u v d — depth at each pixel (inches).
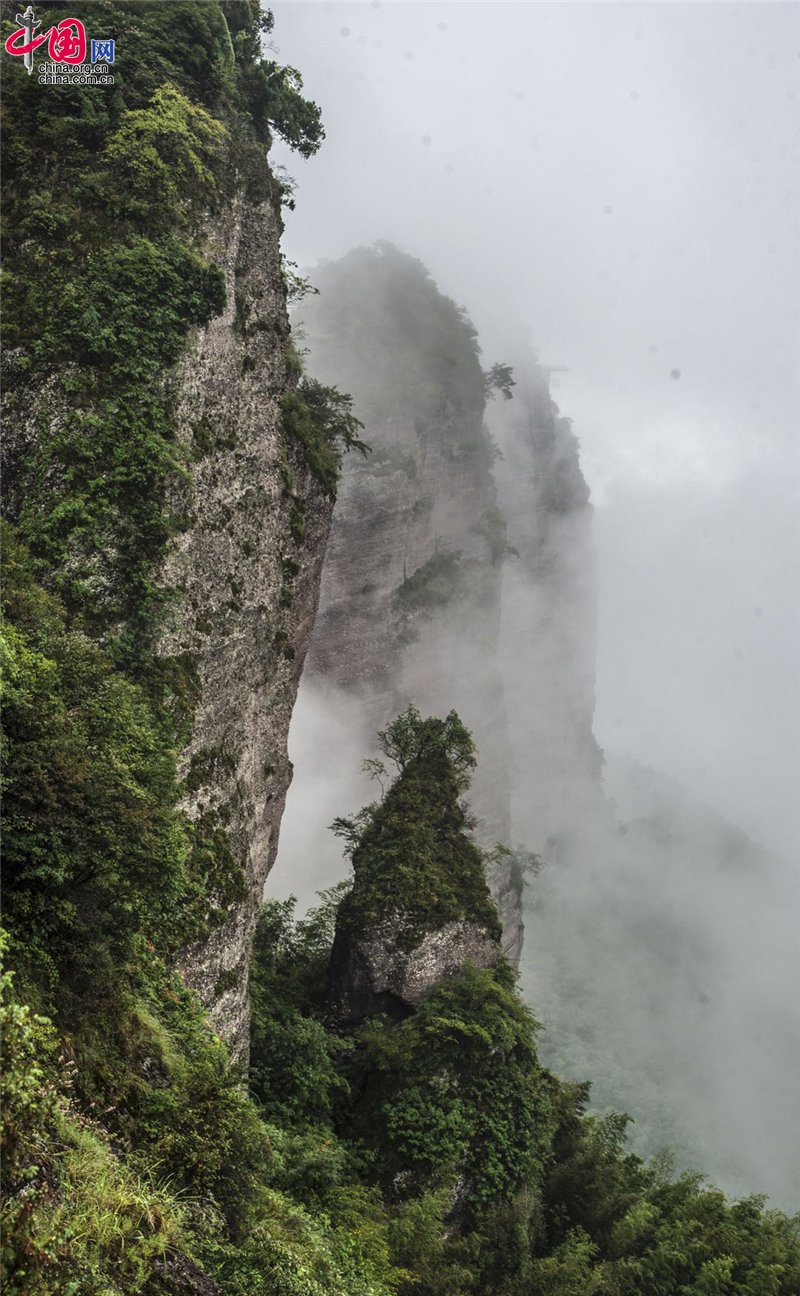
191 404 1088.8
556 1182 1530.5
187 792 1042.1
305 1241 663.1
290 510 1341.0
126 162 1076.5
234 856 1131.9
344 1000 1566.2
